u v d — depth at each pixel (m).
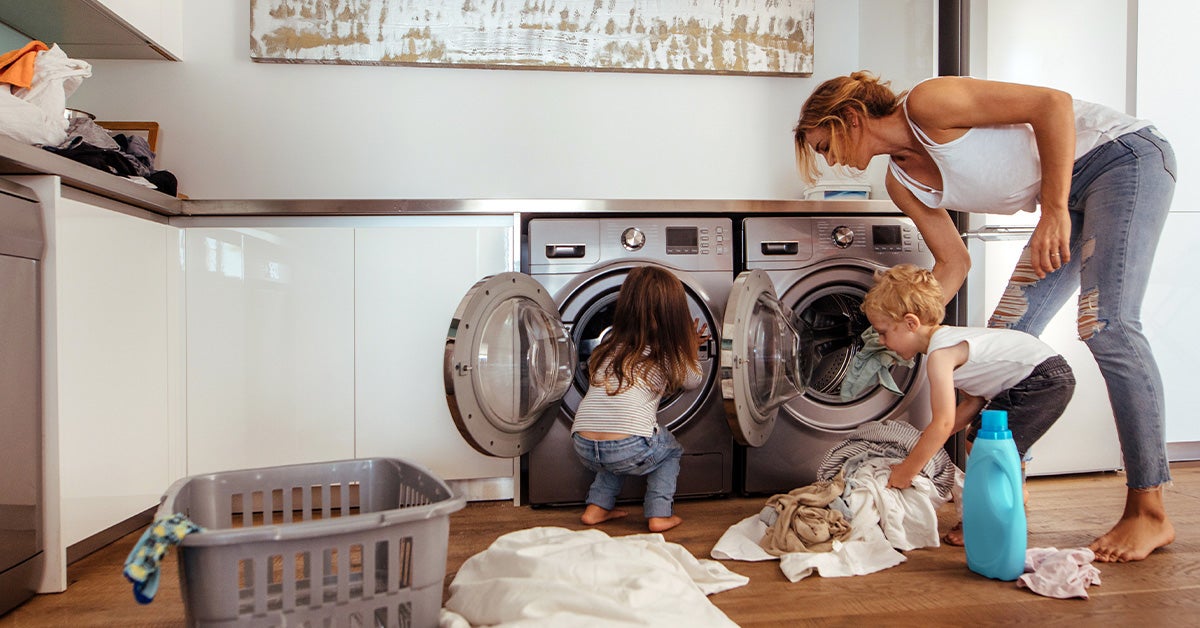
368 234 2.21
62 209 1.59
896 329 1.84
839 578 1.57
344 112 2.74
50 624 1.40
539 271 2.21
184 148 2.67
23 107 1.62
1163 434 1.65
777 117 2.98
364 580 1.19
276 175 2.71
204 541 1.09
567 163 2.86
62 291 1.59
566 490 2.21
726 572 1.55
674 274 2.24
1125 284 1.65
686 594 1.34
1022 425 1.86
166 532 1.08
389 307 2.22
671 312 1.99
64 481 1.58
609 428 1.93
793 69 2.92
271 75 2.71
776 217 2.32
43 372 1.56
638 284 2.01
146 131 2.63
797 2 2.92
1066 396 1.82
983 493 1.56
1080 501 2.16
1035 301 1.91
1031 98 1.62
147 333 1.97
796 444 2.30
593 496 2.05
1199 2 2.55
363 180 2.75
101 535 1.83
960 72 2.42
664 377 1.99
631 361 1.95
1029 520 1.97
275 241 2.19
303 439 2.19
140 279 1.93
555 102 2.85
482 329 1.87
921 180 1.95
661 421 2.21
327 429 2.20
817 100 1.87
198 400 2.16
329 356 2.20
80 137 1.80
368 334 2.21
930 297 1.79
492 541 1.87
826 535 1.70
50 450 1.56
